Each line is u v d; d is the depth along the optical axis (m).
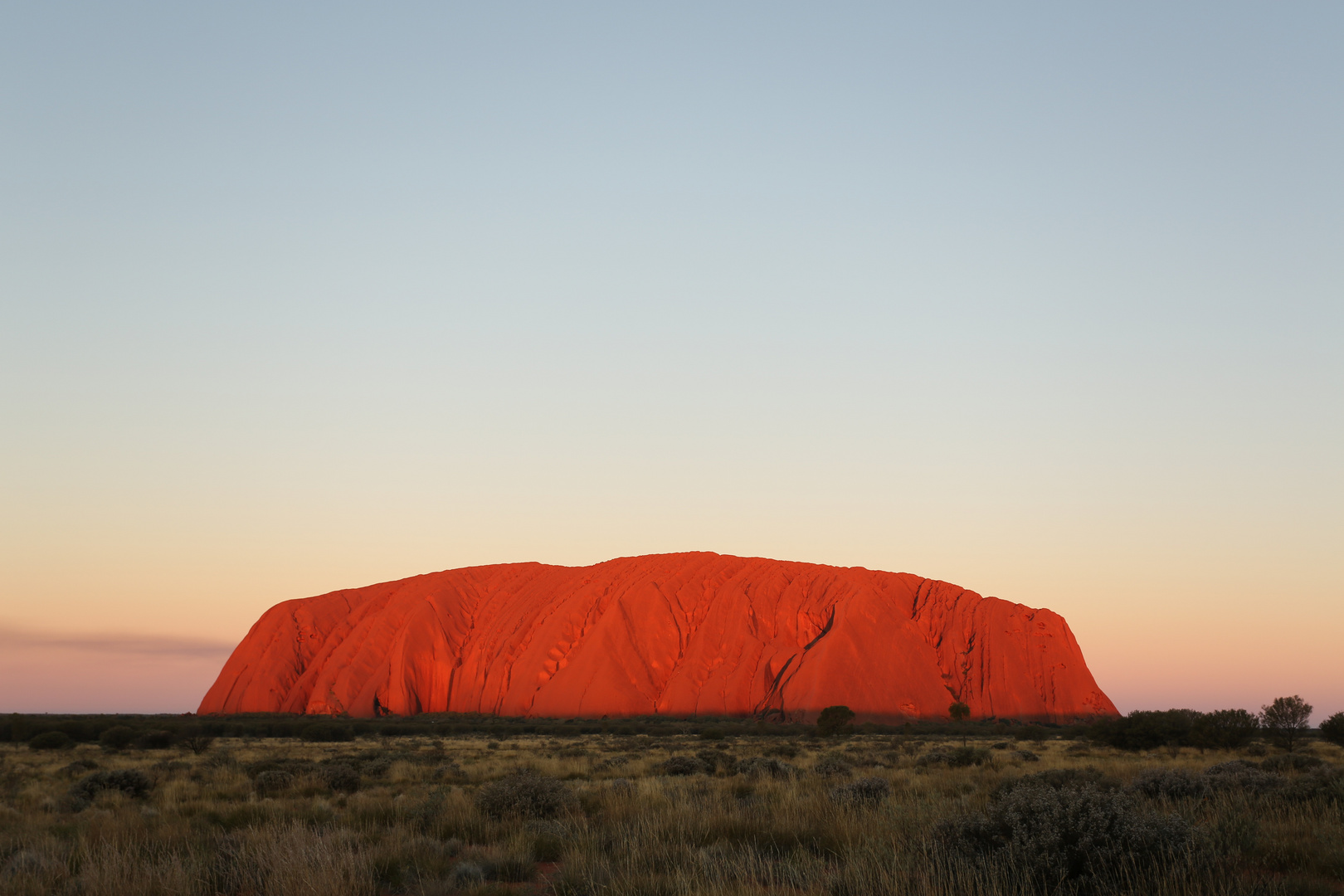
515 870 12.24
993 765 32.94
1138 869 9.34
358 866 11.43
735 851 12.53
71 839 14.80
